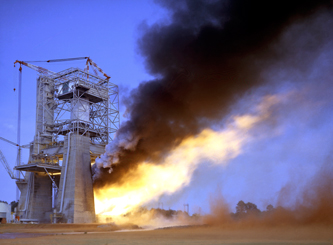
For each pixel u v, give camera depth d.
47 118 131.75
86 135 124.69
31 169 123.25
